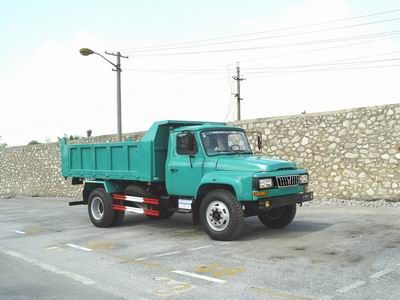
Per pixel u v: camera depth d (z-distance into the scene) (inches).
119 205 450.9
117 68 889.5
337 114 575.8
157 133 407.8
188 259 301.6
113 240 385.4
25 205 797.9
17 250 357.7
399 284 228.4
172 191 399.9
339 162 572.4
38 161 1052.5
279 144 621.6
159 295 227.6
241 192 339.6
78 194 950.4
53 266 297.7
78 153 502.3
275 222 401.7
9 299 227.6
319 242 334.3
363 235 352.2
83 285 250.2
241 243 344.2
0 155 1168.2
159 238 384.8
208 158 372.5
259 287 232.8
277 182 348.2
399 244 316.8
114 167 449.4
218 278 253.1
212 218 359.9
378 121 544.4
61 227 477.4
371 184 547.8
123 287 243.9
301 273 254.7
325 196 581.6
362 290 220.8
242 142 408.2
